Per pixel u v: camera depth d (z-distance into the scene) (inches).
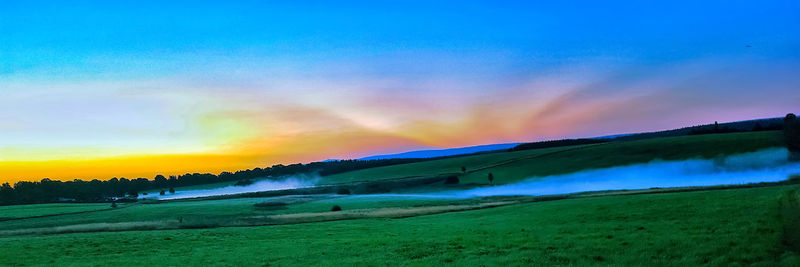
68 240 1788.9
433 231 1736.0
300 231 1932.8
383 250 1309.1
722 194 2052.2
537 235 1437.0
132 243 1669.5
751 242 1083.9
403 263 1116.5
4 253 1502.2
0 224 3462.1
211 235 1868.8
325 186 6825.8
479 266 1037.8
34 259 1392.7
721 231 1235.2
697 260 975.0
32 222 3499.0
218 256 1343.5
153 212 4065.0
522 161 7268.7
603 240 1246.3
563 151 7470.5
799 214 1363.2
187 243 1651.1
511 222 1899.6
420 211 2807.6
